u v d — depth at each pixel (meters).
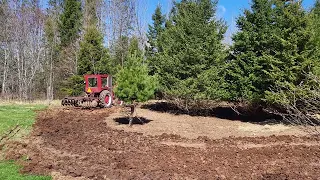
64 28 39.75
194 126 15.09
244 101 16.88
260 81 15.66
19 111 18.62
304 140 12.09
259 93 15.89
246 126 15.19
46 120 16.08
